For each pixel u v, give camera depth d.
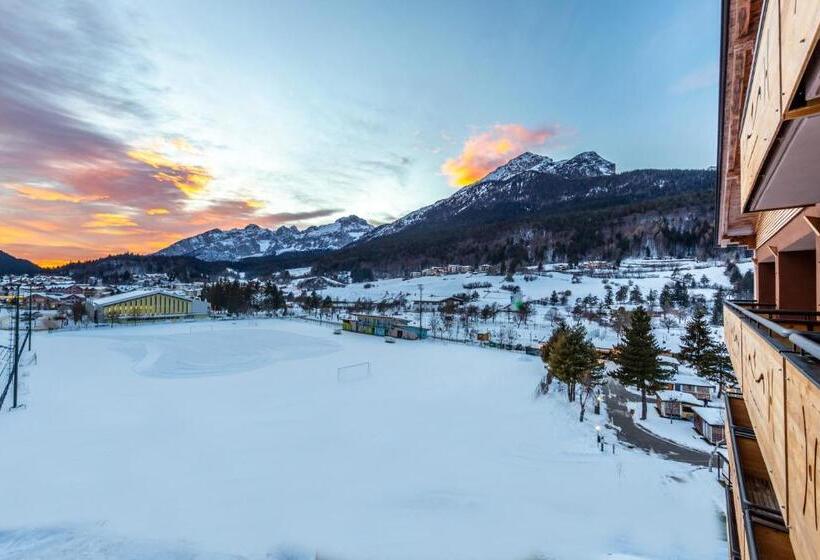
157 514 10.55
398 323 50.78
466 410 21.39
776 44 2.22
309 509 11.08
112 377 27.42
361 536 9.93
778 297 6.24
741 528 4.67
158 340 44.66
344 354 38.41
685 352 28.94
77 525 9.85
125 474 12.89
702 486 13.52
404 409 21.31
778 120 2.13
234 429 17.61
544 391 25.47
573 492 12.86
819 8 1.52
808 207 4.36
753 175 3.02
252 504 11.24
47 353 36.16
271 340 46.34
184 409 20.53
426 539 9.92
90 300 67.12
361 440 16.61
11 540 9.10
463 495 12.27
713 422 18.33
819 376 1.77
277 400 22.73
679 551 9.84
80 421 18.02
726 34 3.64
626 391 27.14
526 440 17.44
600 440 17.59
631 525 11.00
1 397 20.42
